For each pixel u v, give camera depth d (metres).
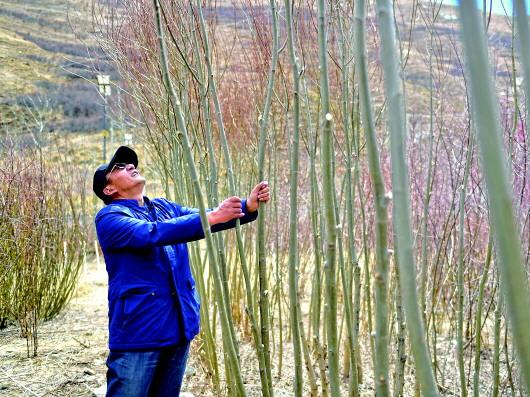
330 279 1.30
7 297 3.87
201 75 1.76
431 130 2.02
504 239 0.61
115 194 1.94
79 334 3.87
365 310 3.34
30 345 3.61
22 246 3.71
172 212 2.05
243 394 1.47
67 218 4.68
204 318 2.74
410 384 2.72
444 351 3.29
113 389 1.81
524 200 2.31
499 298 1.96
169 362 1.89
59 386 2.90
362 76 0.97
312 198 1.84
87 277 5.70
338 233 1.67
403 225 0.81
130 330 1.79
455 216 2.43
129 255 1.80
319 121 2.20
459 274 2.04
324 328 2.77
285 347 3.53
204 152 2.18
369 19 2.51
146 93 2.61
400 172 0.80
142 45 2.39
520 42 0.62
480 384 2.84
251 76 2.66
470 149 1.96
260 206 1.64
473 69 0.61
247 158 3.07
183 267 1.94
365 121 0.99
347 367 3.03
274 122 2.54
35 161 4.29
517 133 2.36
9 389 2.86
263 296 1.64
